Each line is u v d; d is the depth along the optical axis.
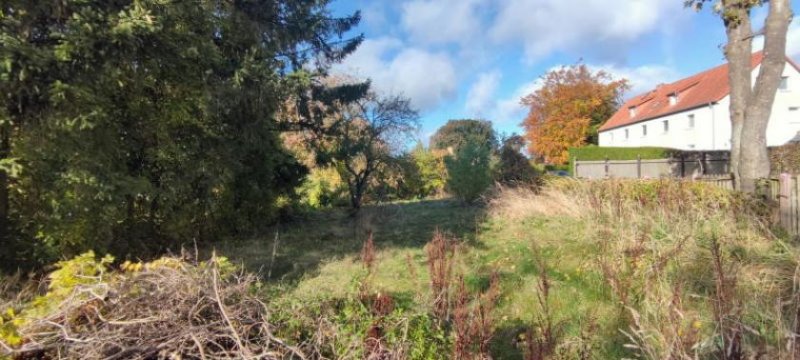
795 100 26.34
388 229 9.76
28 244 5.00
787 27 7.11
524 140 36.44
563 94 35.56
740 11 7.91
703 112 27.56
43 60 3.49
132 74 4.63
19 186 4.82
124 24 3.79
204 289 2.58
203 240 8.69
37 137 4.19
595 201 7.45
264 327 2.38
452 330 2.85
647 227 5.26
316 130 11.64
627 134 37.94
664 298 3.20
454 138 35.66
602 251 4.85
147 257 6.55
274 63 7.96
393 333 2.59
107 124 4.91
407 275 5.27
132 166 5.98
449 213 11.91
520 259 5.70
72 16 3.87
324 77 11.33
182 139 6.50
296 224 11.30
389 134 12.73
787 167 13.23
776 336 2.54
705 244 4.67
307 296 3.42
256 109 6.71
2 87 3.43
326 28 10.46
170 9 4.35
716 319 2.50
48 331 2.25
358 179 12.76
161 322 2.35
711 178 8.52
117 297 2.52
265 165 9.82
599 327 3.31
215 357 2.18
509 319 3.63
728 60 8.40
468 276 4.73
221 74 5.88
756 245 4.82
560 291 4.28
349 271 5.68
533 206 9.42
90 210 4.80
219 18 6.27
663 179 7.46
